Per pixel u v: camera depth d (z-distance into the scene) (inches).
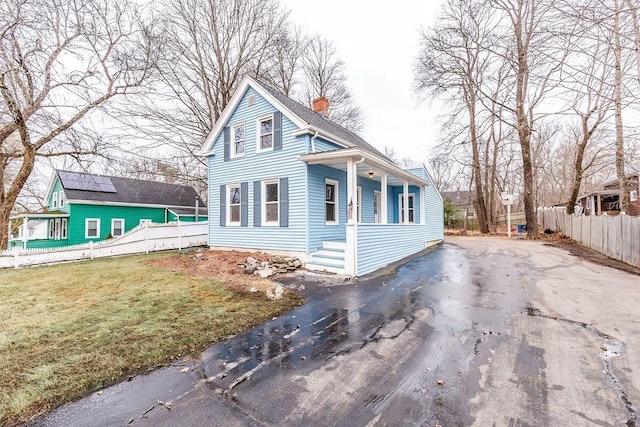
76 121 432.5
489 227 976.9
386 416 95.3
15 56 350.9
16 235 864.9
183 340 155.4
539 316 186.1
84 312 196.5
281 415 96.8
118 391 111.1
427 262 390.9
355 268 314.2
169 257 418.9
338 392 109.4
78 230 721.6
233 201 455.8
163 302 219.3
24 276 311.9
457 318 185.6
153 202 872.3
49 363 129.7
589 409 97.5
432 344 149.3
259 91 416.8
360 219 492.1
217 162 471.2
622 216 369.4
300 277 311.4
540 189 1294.3
